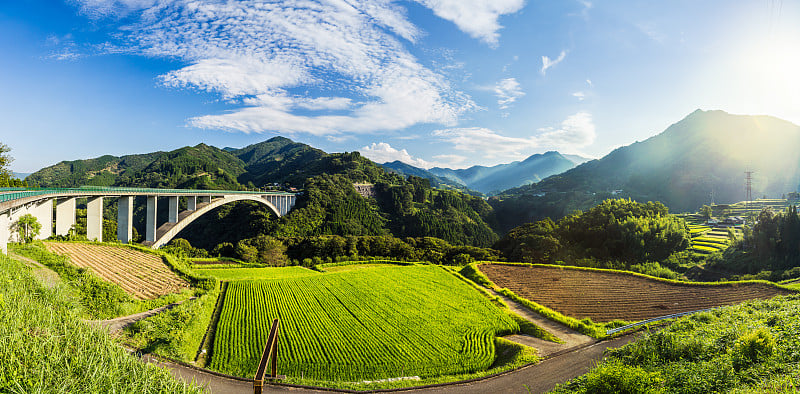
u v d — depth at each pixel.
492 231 184.12
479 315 39.25
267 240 86.62
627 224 82.06
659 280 52.72
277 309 39.81
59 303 16.52
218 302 41.78
